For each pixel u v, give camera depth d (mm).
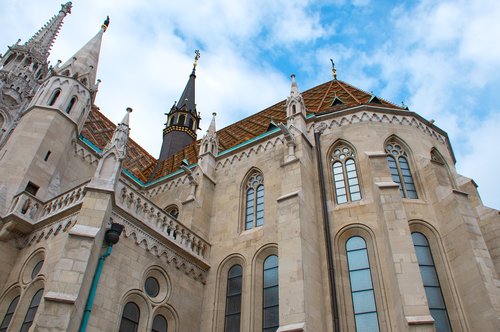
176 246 23016
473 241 19703
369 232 22000
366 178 24297
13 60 47625
